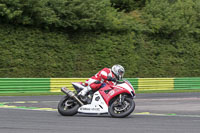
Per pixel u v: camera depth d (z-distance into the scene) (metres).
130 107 18.72
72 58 44.75
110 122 17.30
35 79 37.94
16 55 40.50
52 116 19.20
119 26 47.84
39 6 41.41
